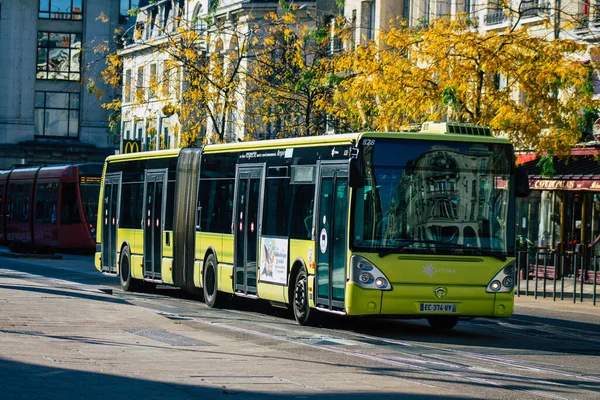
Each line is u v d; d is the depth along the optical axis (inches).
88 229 2573.8
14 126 4766.2
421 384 655.8
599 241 1867.6
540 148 1509.6
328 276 1002.7
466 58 1526.8
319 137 1043.9
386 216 965.8
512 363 801.6
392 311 961.5
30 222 2711.6
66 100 4817.9
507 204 989.8
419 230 970.1
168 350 776.9
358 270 959.0
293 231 1075.3
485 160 989.2
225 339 876.6
